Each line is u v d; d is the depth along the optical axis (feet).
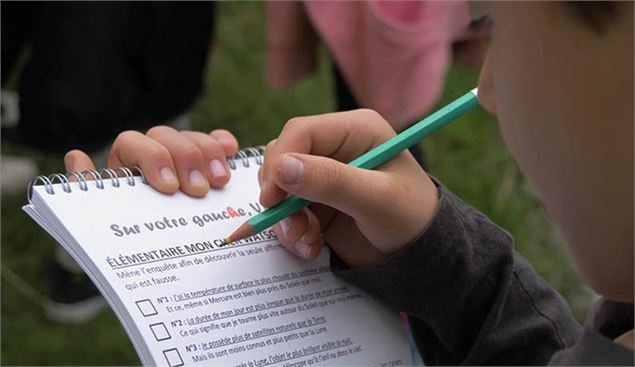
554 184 1.57
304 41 5.83
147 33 5.48
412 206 2.22
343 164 2.14
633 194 1.50
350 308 2.24
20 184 7.16
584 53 1.45
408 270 2.24
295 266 2.21
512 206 7.01
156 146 2.23
